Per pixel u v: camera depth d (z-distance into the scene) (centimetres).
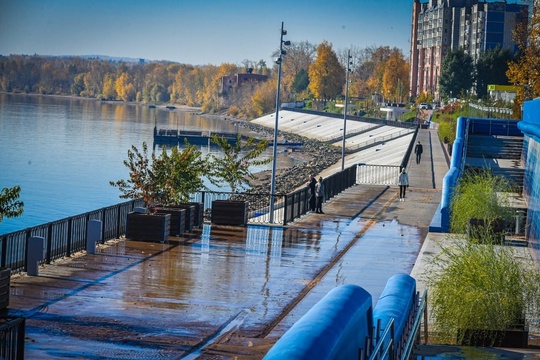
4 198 1872
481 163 4184
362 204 3931
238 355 1481
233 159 3531
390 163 8775
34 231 2188
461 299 1459
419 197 4275
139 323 1673
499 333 1440
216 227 3100
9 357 1216
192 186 2988
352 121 15188
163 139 14300
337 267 2384
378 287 2116
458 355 1301
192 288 2031
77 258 2353
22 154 9869
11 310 1727
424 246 2720
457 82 14262
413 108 16475
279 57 3962
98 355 1435
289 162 11781
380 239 2920
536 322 1559
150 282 2080
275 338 1616
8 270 1738
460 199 2828
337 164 10612
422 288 2020
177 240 2755
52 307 1772
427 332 1407
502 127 4653
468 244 1667
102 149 11250
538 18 5434
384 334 887
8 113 19662
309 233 3034
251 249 2644
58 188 6975
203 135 15075
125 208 2802
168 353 1473
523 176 3847
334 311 792
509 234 2911
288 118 19325
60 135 13362
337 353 723
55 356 1412
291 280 2184
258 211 4322
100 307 1792
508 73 5572
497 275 1488
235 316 1781
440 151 7481
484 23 19212
